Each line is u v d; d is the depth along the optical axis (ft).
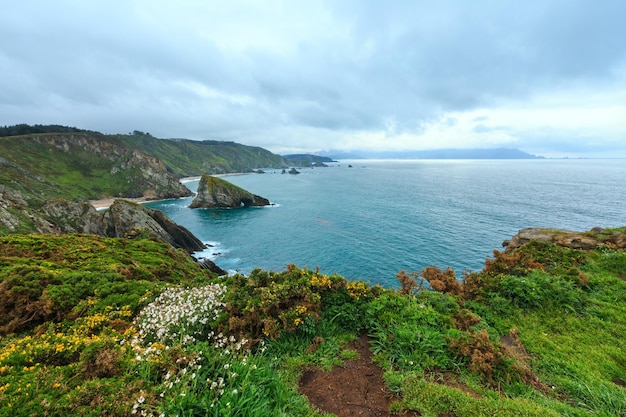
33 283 32.55
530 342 26.99
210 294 29.43
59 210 201.77
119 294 34.76
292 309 25.43
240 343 20.79
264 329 23.56
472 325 27.94
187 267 83.10
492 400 17.56
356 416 16.78
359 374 20.86
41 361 17.51
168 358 17.94
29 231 147.74
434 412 16.57
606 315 31.42
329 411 17.16
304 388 19.21
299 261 130.00
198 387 16.30
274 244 157.58
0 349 19.89
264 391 17.15
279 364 21.39
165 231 170.91
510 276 38.29
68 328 27.30
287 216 229.04
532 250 49.60
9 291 30.12
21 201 264.52
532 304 33.71
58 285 33.86
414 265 115.44
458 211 211.00
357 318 27.86
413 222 181.78
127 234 143.95
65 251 59.57
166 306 29.01
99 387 14.79
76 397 13.99
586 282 38.09
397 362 22.09
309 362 21.94
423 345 23.03
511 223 171.63
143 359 17.78
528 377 20.63
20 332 27.61
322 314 27.81
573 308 32.22
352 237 158.81
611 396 19.06
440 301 31.48
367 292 30.94
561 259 46.55
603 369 22.98
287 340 24.13
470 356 21.80
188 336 22.08
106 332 25.61
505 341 27.27
